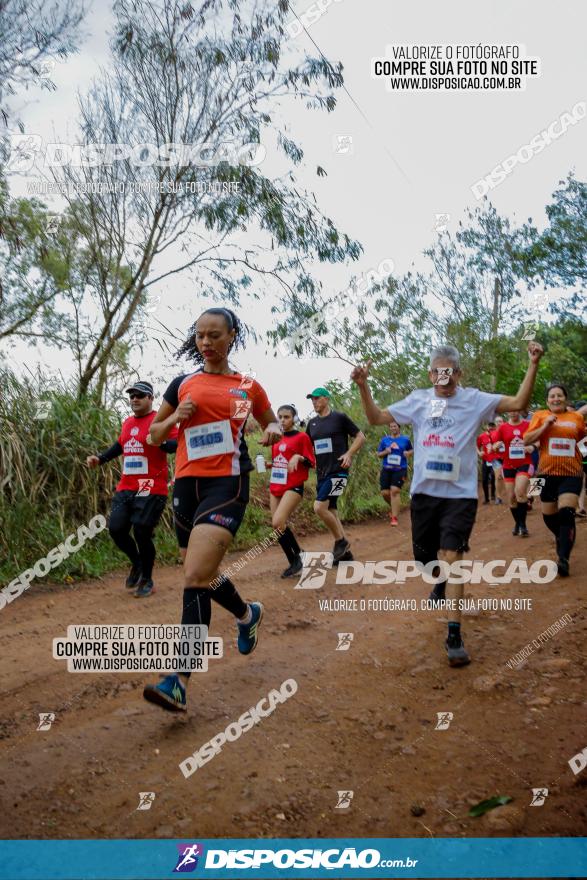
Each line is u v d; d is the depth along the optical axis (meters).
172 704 3.49
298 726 3.62
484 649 4.73
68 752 3.34
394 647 4.85
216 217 10.62
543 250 19.47
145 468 6.73
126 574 7.91
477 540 9.66
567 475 7.07
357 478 13.43
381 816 2.81
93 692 4.14
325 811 2.84
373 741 3.45
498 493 14.45
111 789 3.00
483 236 16.97
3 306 10.23
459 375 4.81
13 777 3.10
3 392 8.59
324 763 3.23
